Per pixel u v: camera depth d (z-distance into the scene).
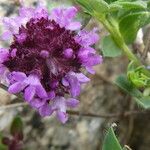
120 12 0.05
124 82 0.05
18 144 0.05
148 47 0.05
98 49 0.05
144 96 0.05
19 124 0.05
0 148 0.05
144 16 0.05
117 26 0.05
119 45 0.05
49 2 0.05
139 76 0.05
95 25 0.05
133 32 0.05
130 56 0.05
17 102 0.05
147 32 0.05
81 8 0.05
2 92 0.05
